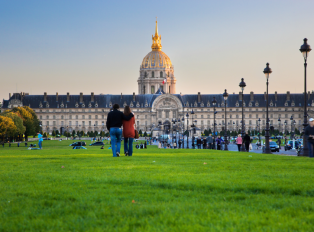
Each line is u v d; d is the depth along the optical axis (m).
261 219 10.62
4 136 147.38
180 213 11.34
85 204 12.48
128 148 35.53
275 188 14.82
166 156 34.69
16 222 10.63
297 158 31.56
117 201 12.82
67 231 9.95
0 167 23.48
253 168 22.06
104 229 10.04
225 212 11.42
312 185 15.40
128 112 33.94
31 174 19.53
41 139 74.69
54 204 12.55
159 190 14.72
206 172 19.95
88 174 19.25
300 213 11.23
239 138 60.50
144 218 10.93
